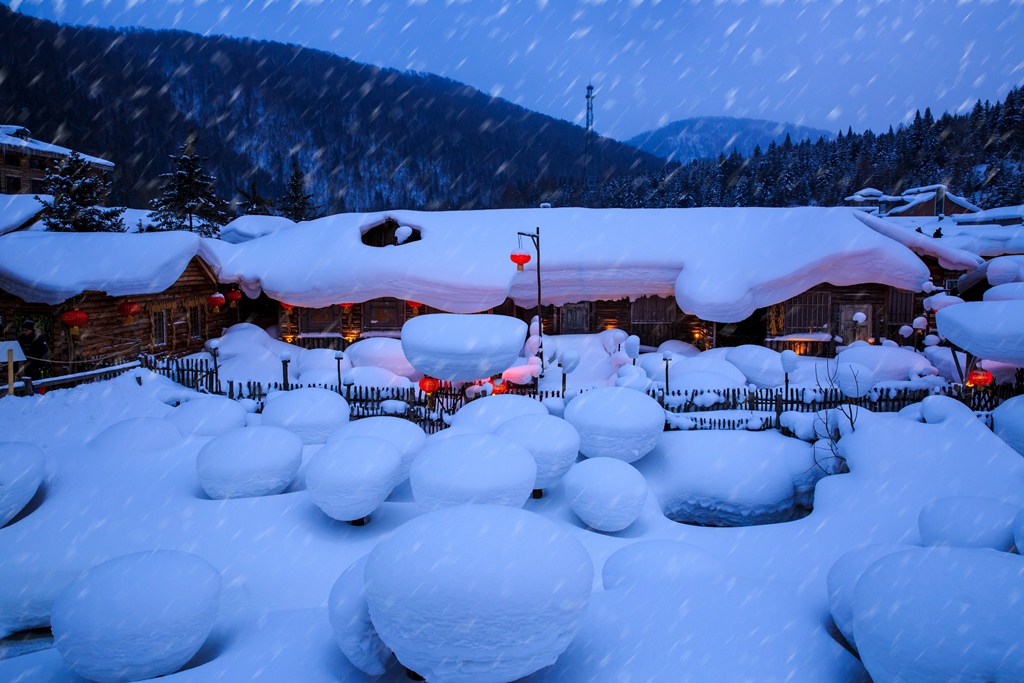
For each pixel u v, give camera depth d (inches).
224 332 914.7
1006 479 427.2
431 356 544.4
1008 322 533.0
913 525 390.6
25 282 629.9
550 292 887.7
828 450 498.3
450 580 199.0
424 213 972.6
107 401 565.0
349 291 855.7
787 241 878.4
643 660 230.1
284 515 380.8
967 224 1392.7
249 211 1855.3
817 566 354.9
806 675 220.4
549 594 202.1
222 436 411.8
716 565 302.5
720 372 665.6
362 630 223.8
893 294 893.8
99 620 237.1
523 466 343.0
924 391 609.3
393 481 374.6
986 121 3093.0
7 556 343.6
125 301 709.9
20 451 388.8
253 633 273.0
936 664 185.8
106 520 375.2
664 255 885.8
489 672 202.2
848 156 3373.5
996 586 194.9
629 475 390.6
